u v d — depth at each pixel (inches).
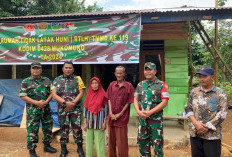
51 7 541.0
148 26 239.3
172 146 164.7
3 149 163.9
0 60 194.9
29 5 513.7
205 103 98.9
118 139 128.4
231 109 329.1
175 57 236.5
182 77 234.5
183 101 233.5
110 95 132.6
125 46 179.0
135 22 177.6
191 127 104.0
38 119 145.2
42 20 190.4
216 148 97.3
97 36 183.5
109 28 181.8
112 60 180.9
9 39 194.1
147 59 250.5
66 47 188.2
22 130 199.0
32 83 145.1
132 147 168.4
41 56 191.0
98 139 132.6
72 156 148.3
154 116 118.0
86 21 185.0
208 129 97.1
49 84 151.6
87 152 135.2
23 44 192.9
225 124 253.1
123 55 179.2
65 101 137.7
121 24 179.8
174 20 178.2
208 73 97.0
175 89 235.5
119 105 127.9
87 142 135.3
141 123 122.0
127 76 259.3
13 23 193.6
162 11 172.9
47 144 155.3
